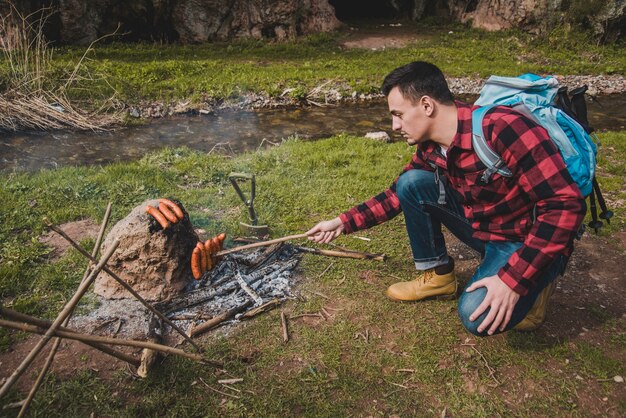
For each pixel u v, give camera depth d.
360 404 2.60
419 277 3.37
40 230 4.17
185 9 13.54
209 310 3.21
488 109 2.42
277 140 8.31
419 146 2.79
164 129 8.68
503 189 2.51
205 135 8.45
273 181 5.18
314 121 9.30
